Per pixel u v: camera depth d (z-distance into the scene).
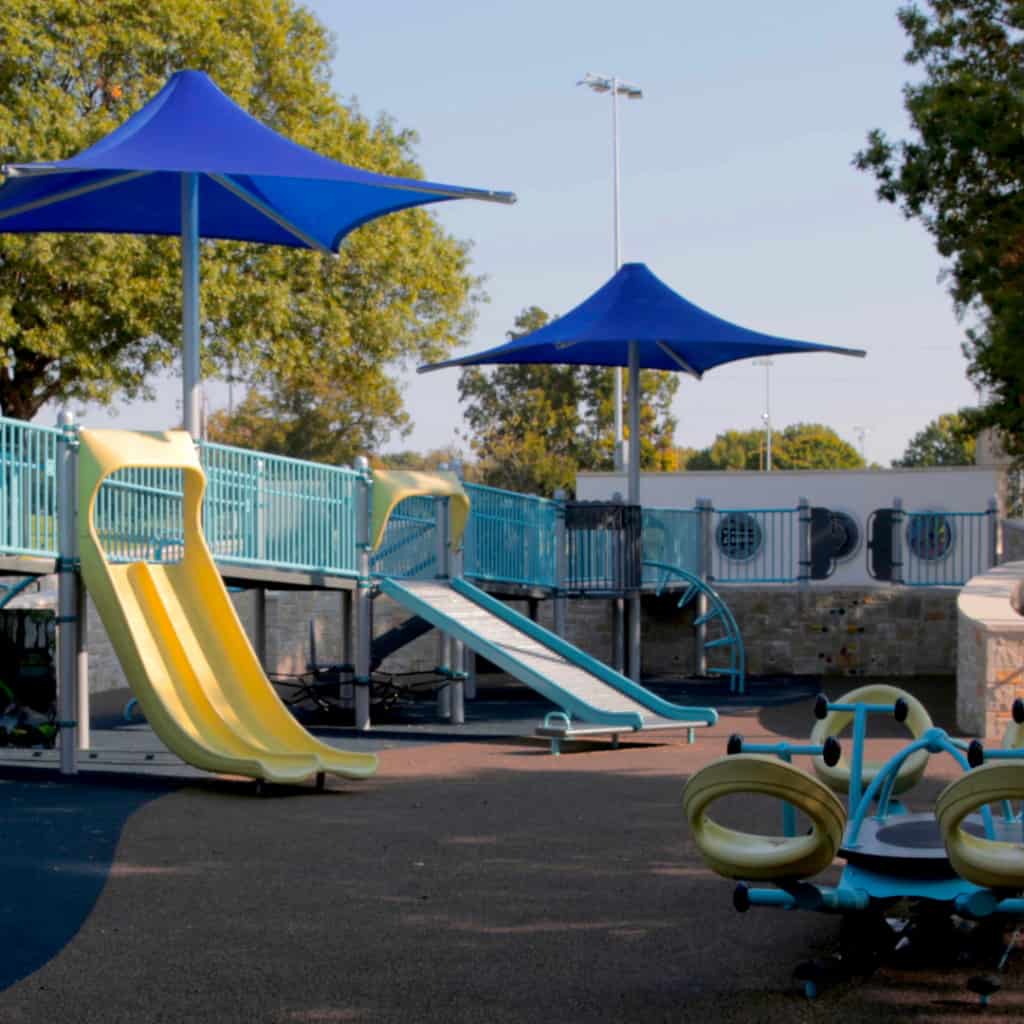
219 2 34.44
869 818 6.72
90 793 11.57
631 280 22.31
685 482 32.84
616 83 48.00
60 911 7.41
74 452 12.78
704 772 5.78
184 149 14.51
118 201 16.94
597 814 10.40
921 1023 5.51
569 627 25.00
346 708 18.67
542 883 8.02
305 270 34.31
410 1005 5.79
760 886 7.95
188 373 15.33
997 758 6.39
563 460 67.06
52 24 29.55
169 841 9.38
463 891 7.84
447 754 14.35
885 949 6.39
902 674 24.20
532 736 16.00
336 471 16.14
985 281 21.27
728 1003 5.77
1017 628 15.11
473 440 72.69
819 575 31.62
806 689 21.86
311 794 11.52
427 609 16.25
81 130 29.17
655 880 8.09
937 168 21.75
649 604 24.56
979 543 24.94
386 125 38.34
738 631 21.91
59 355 30.22
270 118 35.72
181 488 14.20
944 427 115.12
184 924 7.13
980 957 6.26
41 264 28.98
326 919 7.22
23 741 12.88
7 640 13.04
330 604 23.36
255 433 58.91
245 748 11.84
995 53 23.00
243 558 14.48
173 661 12.40
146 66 31.20
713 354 23.28
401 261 36.12
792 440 116.00
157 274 30.25
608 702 15.50
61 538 12.67
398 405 58.69
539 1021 5.57
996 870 5.48
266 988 6.04
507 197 14.77
